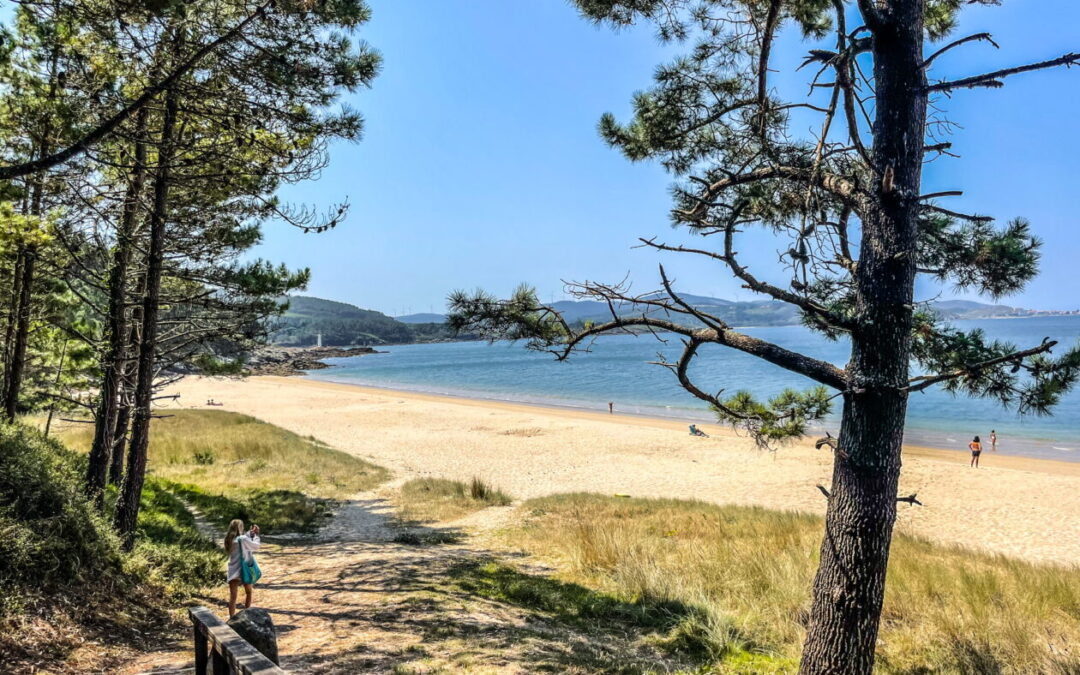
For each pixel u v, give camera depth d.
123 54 7.53
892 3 4.57
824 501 21.55
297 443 29.70
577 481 25.22
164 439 27.31
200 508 16.48
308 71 7.71
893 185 4.55
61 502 8.22
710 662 7.36
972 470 26.22
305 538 15.02
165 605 8.20
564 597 9.96
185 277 10.80
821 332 5.67
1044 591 9.80
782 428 6.27
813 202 5.06
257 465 23.41
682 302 5.11
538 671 6.53
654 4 6.20
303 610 8.69
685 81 6.36
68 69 7.71
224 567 10.77
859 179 5.29
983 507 20.58
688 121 6.43
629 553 12.08
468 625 8.12
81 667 5.83
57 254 9.98
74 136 7.24
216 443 27.02
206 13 7.00
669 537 14.14
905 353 4.60
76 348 14.70
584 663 6.94
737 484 24.41
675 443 33.91
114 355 10.99
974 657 7.49
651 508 17.83
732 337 5.08
